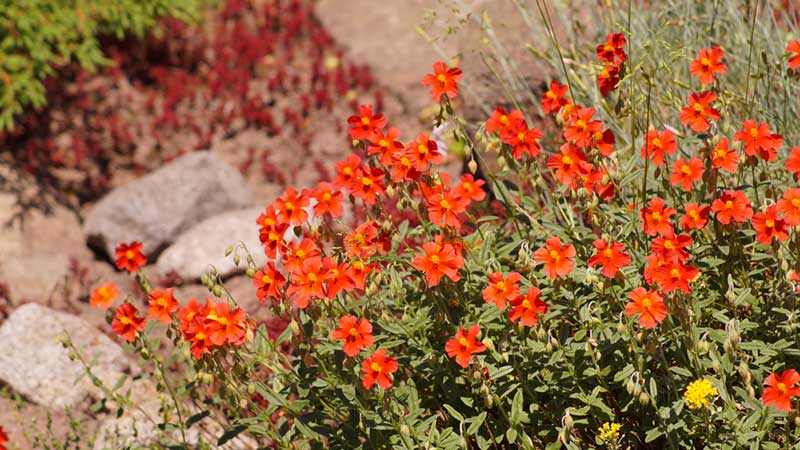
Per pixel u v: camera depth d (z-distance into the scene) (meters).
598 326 1.12
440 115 1.20
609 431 1.11
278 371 1.18
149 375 1.28
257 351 1.17
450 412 1.14
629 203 1.23
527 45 1.46
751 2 1.50
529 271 1.13
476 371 1.11
